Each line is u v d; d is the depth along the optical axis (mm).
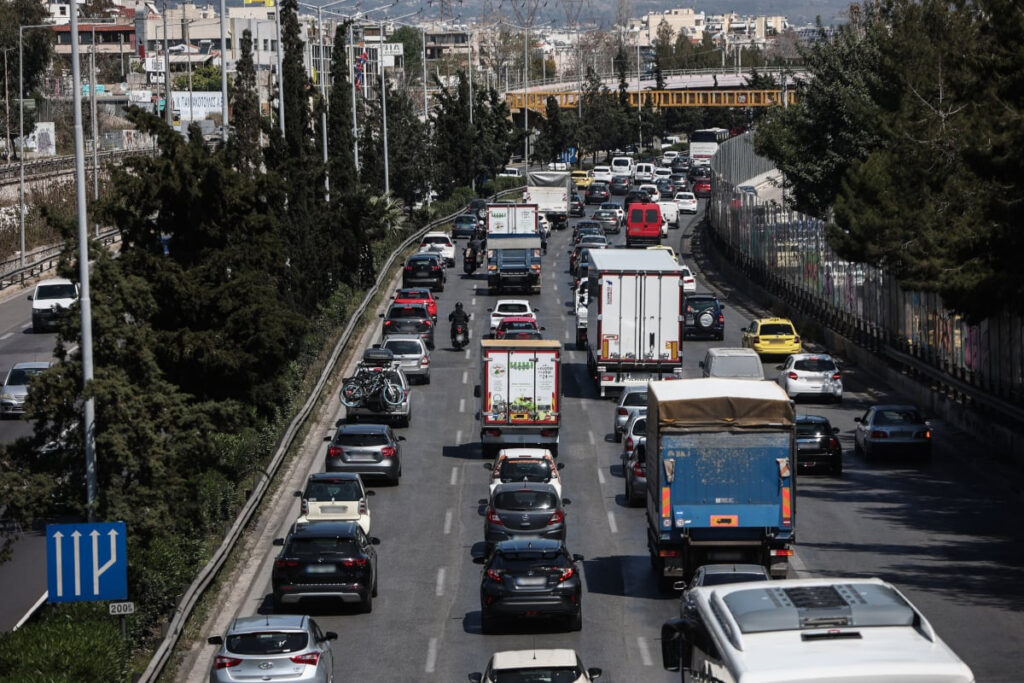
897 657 18781
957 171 89125
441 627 50594
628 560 59375
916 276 91812
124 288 51938
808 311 130625
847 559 58312
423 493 72375
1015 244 73562
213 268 61969
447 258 163750
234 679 38281
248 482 66125
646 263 95438
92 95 153125
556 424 79312
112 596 40156
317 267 98938
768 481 51500
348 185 133500
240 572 58094
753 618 20125
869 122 119312
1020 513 66500
